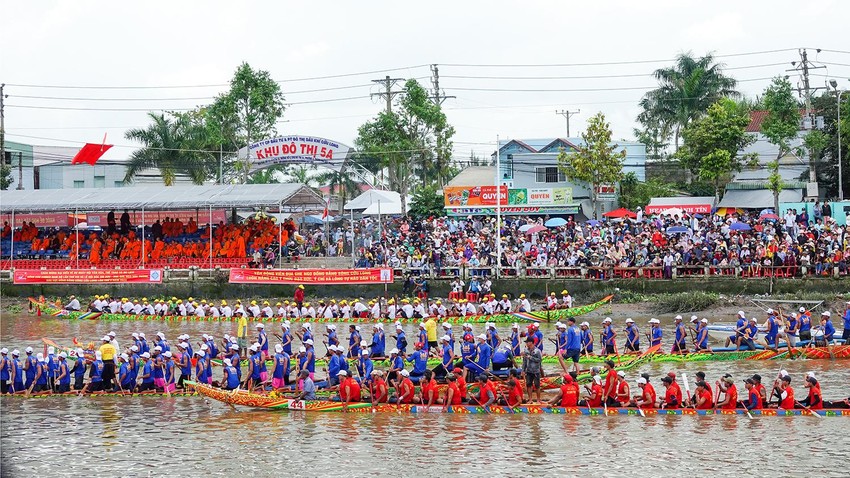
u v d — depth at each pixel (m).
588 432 28.84
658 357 40.31
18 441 29.11
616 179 75.81
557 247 62.97
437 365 35.69
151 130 87.75
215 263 67.31
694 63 91.75
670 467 25.25
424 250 64.81
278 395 33.12
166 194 68.50
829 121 79.00
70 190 72.25
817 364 39.19
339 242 70.50
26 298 67.50
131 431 30.19
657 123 92.88
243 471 25.72
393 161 77.81
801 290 56.38
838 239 58.66
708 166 73.75
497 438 28.38
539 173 81.31
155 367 35.59
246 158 75.56
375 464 26.05
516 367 34.78
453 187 75.62
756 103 90.88
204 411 32.97
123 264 68.69
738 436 28.02
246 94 75.75
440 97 82.88
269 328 54.09
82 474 25.75
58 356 36.31
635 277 59.09
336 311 55.12
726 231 62.06
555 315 53.16
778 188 69.44
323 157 74.44
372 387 32.41
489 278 60.94
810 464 25.30
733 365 39.38
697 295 56.28
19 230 74.12
